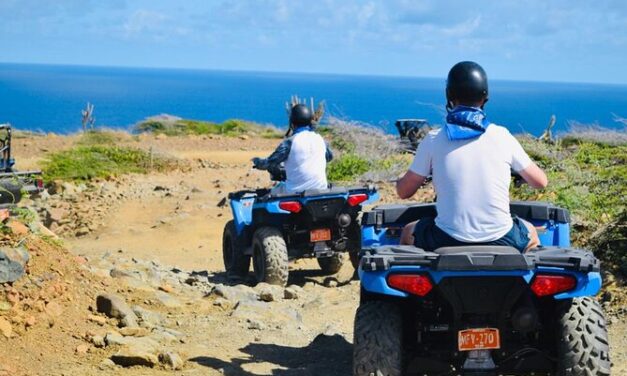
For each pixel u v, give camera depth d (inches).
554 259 181.0
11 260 261.4
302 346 275.4
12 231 283.9
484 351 187.2
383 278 183.2
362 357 189.2
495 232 194.1
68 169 826.2
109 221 626.8
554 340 195.8
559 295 181.9
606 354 187.3
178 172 895.1
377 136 792.3
